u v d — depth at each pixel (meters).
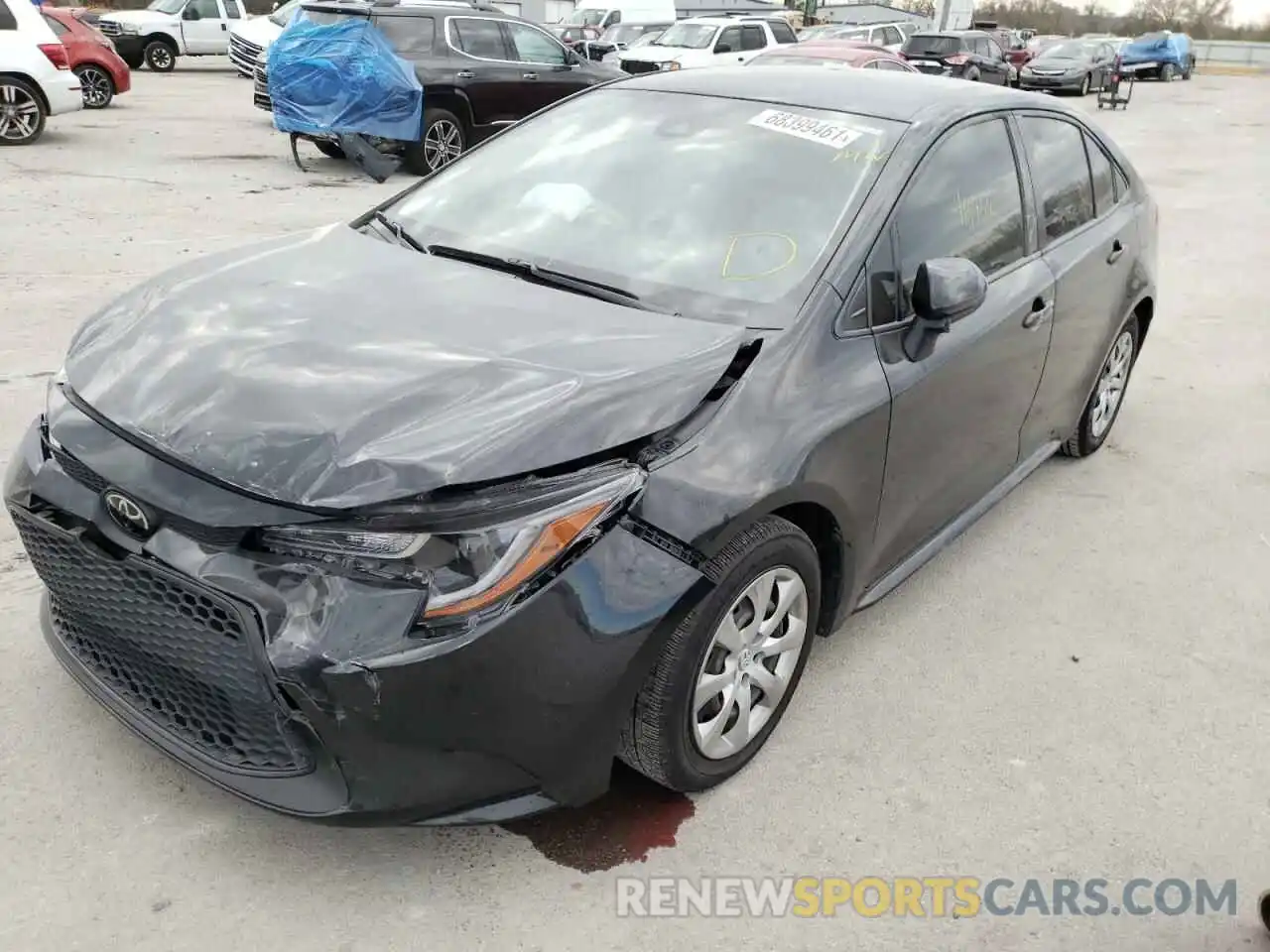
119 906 2.39
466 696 2.18
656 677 2.49
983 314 3.48
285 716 2.19
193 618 2.24
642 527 2.37
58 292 6.73
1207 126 21.81
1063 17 70.94
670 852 2.66
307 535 2.16
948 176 3.41
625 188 3.37
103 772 2.76
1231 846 2.82
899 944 2.47
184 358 2.51
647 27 23.84
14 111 12.27
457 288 2.92
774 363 2.74
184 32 24.45
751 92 3.68
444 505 2.17
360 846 2.60
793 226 3.11
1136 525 4.60
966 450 3.59
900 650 3.59
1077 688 3.44
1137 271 4.79
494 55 12.70
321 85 11.38
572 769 2.38
